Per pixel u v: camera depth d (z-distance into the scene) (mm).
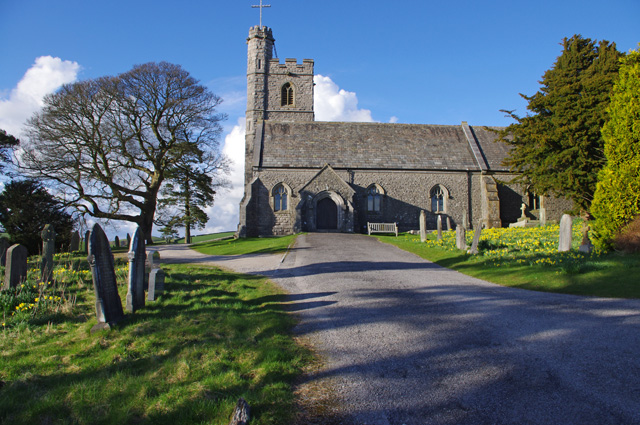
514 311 8688
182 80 35500
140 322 8086
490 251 16531
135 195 36250
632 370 5504
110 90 31844
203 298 10102
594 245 14180
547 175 26547
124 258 19859
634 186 13203
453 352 6508
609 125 14195
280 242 25828
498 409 4742
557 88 26828
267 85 44938
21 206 29375
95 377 5762
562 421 4441
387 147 38188
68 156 31922
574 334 6988
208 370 5930
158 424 4574
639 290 9625
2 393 5348
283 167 35031
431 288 11445
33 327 8016
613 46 26688
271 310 9219
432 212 36375
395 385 5465
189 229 44375
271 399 5043
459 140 40094
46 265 12672
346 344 7078
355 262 16734
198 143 38406
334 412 4824
